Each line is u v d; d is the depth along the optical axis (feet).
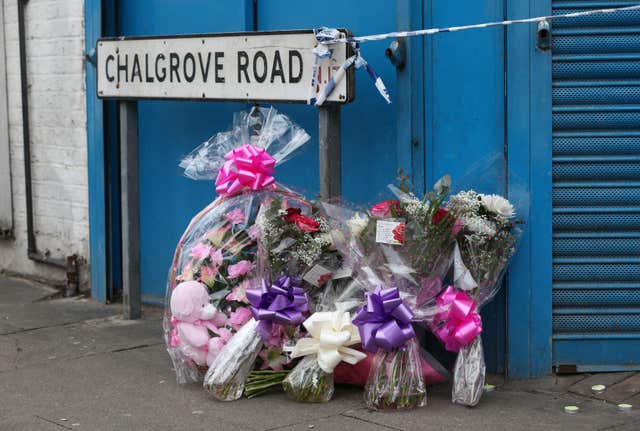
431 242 14.34
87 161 21.99
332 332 14.46
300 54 15.76
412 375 14.33
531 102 15.30
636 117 15.33
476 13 15.52
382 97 16.93
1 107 24.64
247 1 18.70
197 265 15.76
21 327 19.90
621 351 15.60
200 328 15.43
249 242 15.72
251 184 15.75
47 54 22.90
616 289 15.51
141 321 20.16
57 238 23.35
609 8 15.15
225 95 16.99
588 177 15.42
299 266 15.42
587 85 15.28
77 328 19.71
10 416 14.52
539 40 15.15
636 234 15.43
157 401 15.06
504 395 14.98
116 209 21.84
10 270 25.30
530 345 15.61
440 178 16.03
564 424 13.47
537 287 15.51
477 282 14.66
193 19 19.79
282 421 13.98
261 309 14.75
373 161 17.16
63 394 15.51
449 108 15.90
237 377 14.98
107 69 19.13
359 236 14.67
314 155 18.25
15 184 24.70
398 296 14.06
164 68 17.97
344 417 14.08
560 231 15.52
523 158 15.38
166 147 20.75
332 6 17.54
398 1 15.96
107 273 21.86
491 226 14.65
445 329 14.67
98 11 21.07
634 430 13.12
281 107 18.63
